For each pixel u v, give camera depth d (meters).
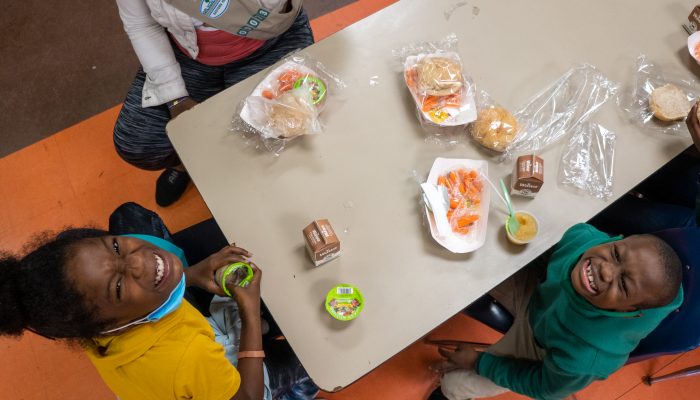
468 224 1.20
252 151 1.27
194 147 1.28
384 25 1.43
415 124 1.31
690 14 1.41
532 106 1.33
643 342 1.15
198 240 1.48
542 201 1.23
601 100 1.34
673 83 1.37
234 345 1.30
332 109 1.32
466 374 1.51
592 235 1.21
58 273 0.86
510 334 1.41
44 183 2.10
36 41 2.37
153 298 0.96
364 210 1.21
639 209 1.49
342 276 1.15
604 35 1.42
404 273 1.15
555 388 1.21
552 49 1.40
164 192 2.05
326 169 1.25
